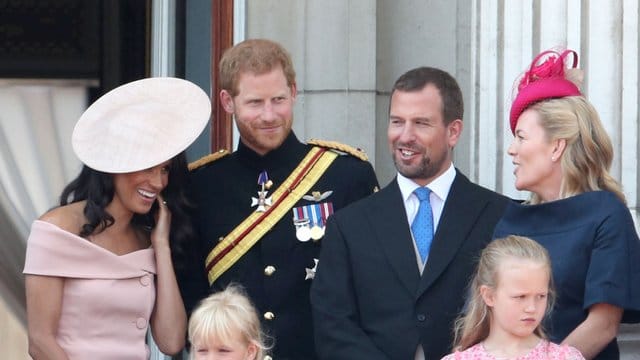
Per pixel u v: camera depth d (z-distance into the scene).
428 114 20.98
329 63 25.45
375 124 25.61
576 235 19.33
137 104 21.64
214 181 22.28
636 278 19.16
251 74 21.67
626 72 24.27
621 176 24.17
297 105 25.52
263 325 21.75
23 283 28.80
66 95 29.84
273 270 21.86
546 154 19.73
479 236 20.92
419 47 25.69
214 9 26.30
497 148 24.75
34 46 29.91
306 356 21.80
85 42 29.91
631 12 24.27
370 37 25.47
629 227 19.33
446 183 21.28
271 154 22.17
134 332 21.11
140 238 21.62
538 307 18.47
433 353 20.50
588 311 19.19
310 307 21.86
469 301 19.30
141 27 29.39
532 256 18.52
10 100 29.75
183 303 21.78
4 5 29.95
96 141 21.25
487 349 18.75
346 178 22.25
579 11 24.41
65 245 20.81
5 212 29.09
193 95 21.84
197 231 22.17
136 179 21.08
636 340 23.61
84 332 20.84
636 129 24.19
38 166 29.52
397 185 21.31
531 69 20.23
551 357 18.59
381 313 20.70
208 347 19.61
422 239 21.09
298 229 21.94
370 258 20.86
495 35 24.78
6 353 28.61
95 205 21.05
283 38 25.61
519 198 24.50
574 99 19.83
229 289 20.83
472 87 24.98
